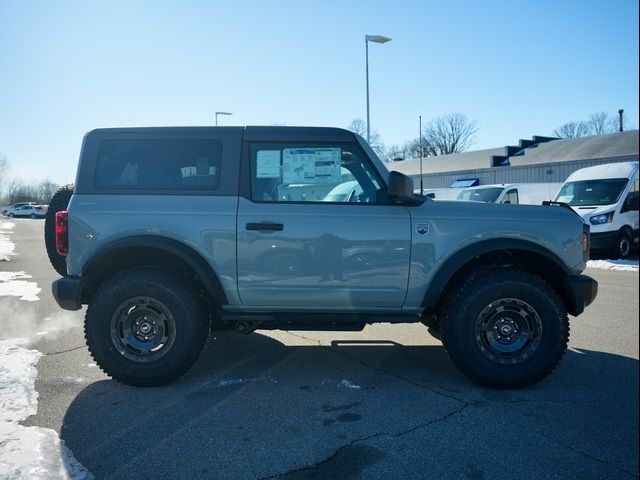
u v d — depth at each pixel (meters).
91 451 3.02
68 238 4.09
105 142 4.21
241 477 2.76
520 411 3.62
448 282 4.27
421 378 4.31
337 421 3.45
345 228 4.03
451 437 3.22
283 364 4.66
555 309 4.00
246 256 4.03
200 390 4.00
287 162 4.18
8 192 74.25
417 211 4.10
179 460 2.93
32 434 3.18
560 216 4.22
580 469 2.85
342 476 2.78
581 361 4.77
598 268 12.04
